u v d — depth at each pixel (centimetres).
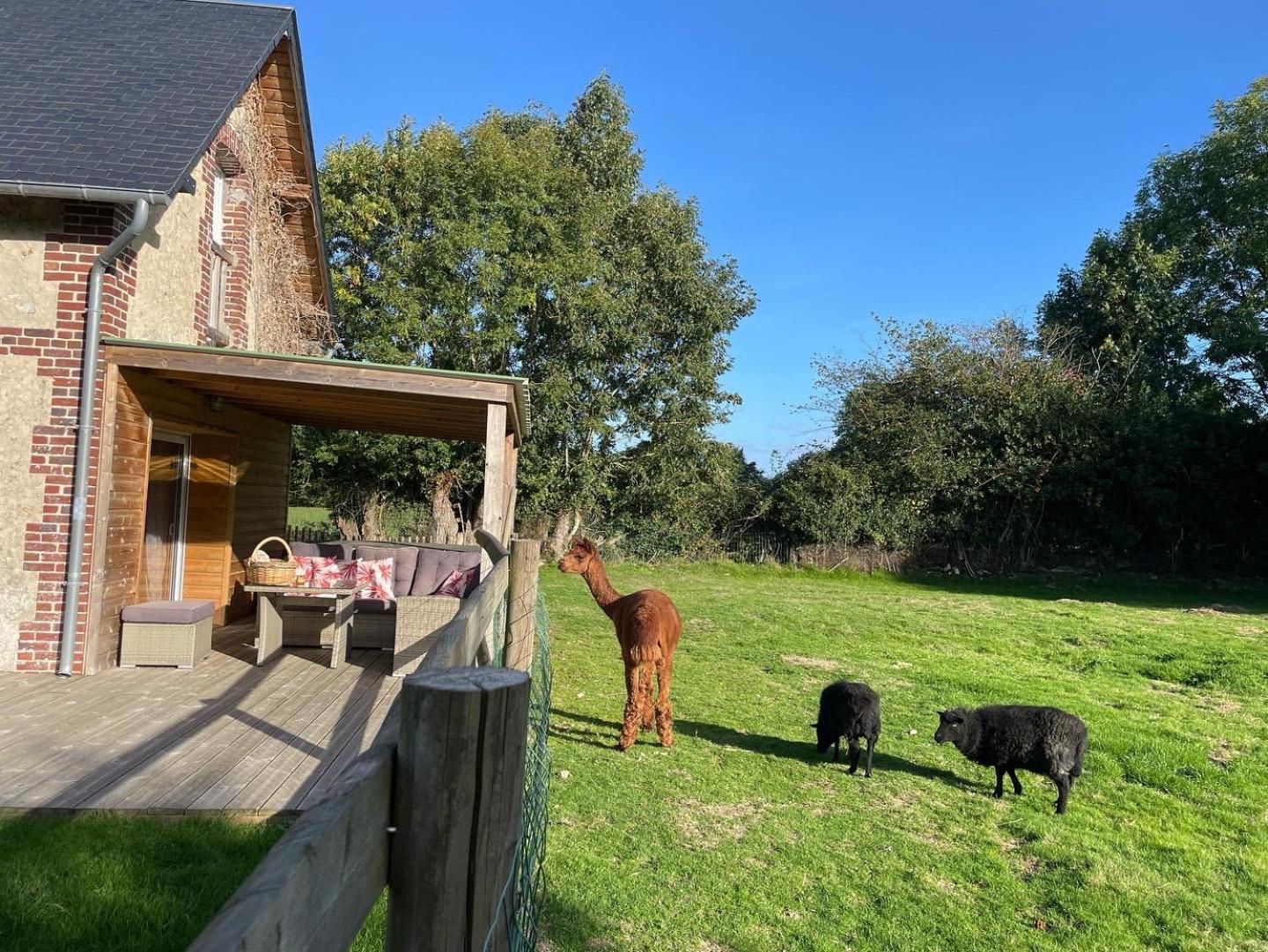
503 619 568
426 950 136
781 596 1802
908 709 883
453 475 2145
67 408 694
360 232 2064
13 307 692
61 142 682
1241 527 2341
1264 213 2542
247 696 659
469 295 2058
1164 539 2362
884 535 2328
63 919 332
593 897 423
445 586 941
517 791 142
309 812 108
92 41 867
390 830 135
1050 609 1658
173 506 948
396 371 733
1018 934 415
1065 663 1175
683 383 2294
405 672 741
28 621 693
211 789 459
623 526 2388
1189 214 2761
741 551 2389
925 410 2417
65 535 694
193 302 894
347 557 1066
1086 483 2302
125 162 666
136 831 411
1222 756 745
